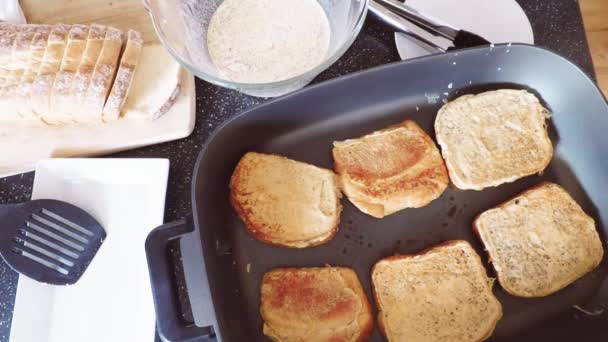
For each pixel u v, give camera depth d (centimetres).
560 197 42
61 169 46
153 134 47
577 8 51
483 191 43
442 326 39
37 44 48
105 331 41
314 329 39
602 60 73
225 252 42
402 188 43
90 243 44
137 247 44
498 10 49
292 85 43
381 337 39
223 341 34
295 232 42
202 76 41
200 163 39
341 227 43
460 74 44
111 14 53
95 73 46
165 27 45
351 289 40
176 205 46
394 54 50
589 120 42
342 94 43
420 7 50
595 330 38
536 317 39
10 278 45
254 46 46
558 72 43
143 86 49
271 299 40
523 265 40
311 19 47
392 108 46
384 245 42
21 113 47
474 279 40
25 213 44
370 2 47
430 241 42
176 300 36
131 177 46
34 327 41
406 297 40
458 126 45
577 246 41
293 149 45
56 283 42
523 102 45
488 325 39
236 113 45
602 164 42
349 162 44
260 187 43
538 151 44
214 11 48
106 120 48
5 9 52
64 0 54
